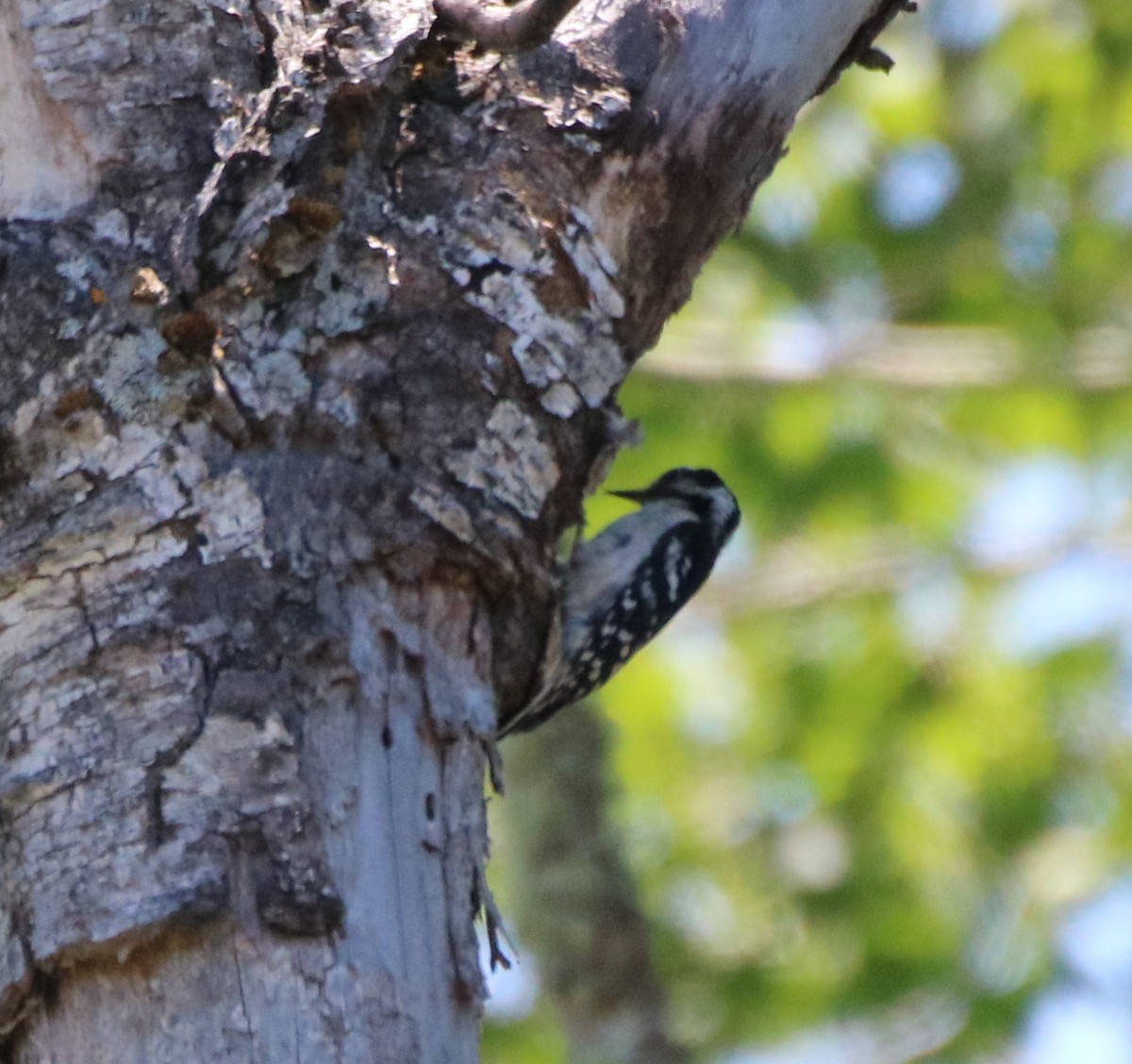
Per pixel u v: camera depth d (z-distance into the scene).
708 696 17.06
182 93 7.44
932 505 16.86
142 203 7.25
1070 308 16.81
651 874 16.03
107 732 6.48
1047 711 16.58
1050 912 15.62
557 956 12.81
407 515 7.06
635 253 8.05
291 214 6.98
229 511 6.78
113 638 6.59
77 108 7.37
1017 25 16.75
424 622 7.08
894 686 16.75
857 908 15.86
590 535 16.12
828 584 16.95
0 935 6.40
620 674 16.78
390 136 7.58
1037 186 16.88
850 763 16.50
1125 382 16.55
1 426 6.93
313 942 6.25
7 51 7.50
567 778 13.27
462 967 6.60
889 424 16.69
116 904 6.20
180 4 7.56
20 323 7.02
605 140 7.90
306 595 6.73
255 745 6.43
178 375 6.91
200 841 6.26
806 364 16.33
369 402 7.14
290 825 6.34
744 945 15.71
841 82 16.78
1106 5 16.61
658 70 8.09
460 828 6.88
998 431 16.92
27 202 7.32
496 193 7.65
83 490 6.84
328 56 7.15
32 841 6.41
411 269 7.39
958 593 16.89
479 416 7.39
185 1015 6.12
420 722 6.89
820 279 16.66
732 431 16.50
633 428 7.90
